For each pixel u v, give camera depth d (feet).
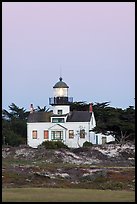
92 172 242.78
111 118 515.50
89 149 390.01
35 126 556.51
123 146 400.06
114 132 510.99
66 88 569.23
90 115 553.23
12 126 625.82
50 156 363.35
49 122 554.87
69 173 241.96
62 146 440.86
